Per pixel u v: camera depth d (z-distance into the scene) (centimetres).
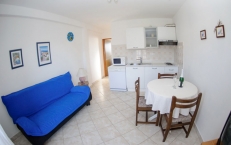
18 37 237
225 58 142
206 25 183
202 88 199
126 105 323
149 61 436
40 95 247
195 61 227
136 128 232
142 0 252
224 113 145
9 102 198
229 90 136
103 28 575
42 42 283
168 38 379
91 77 499
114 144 197
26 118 196
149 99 213
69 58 373
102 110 303
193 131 214
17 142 214
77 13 313
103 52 625
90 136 217
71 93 308
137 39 391
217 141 108
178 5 292
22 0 209
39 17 265
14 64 229
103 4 262
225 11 139
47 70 300
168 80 259
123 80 415
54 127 208
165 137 192
